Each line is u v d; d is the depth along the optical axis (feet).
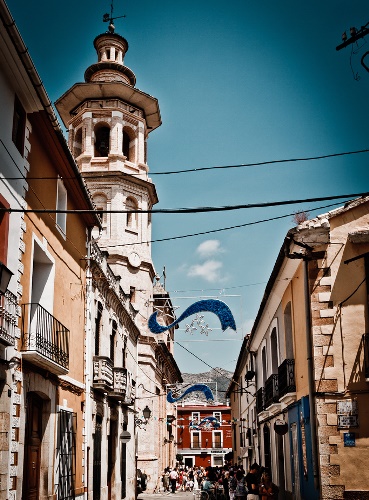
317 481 39.22
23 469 38.17
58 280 46.78
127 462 78.89
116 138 113.39
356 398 39.70
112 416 68.74
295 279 47.62
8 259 35.55
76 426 50.14
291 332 53.01
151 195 119.96
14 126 37.83
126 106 117.08
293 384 48.70
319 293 41.88
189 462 243.19
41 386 40.65
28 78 36.40
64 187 49.70
